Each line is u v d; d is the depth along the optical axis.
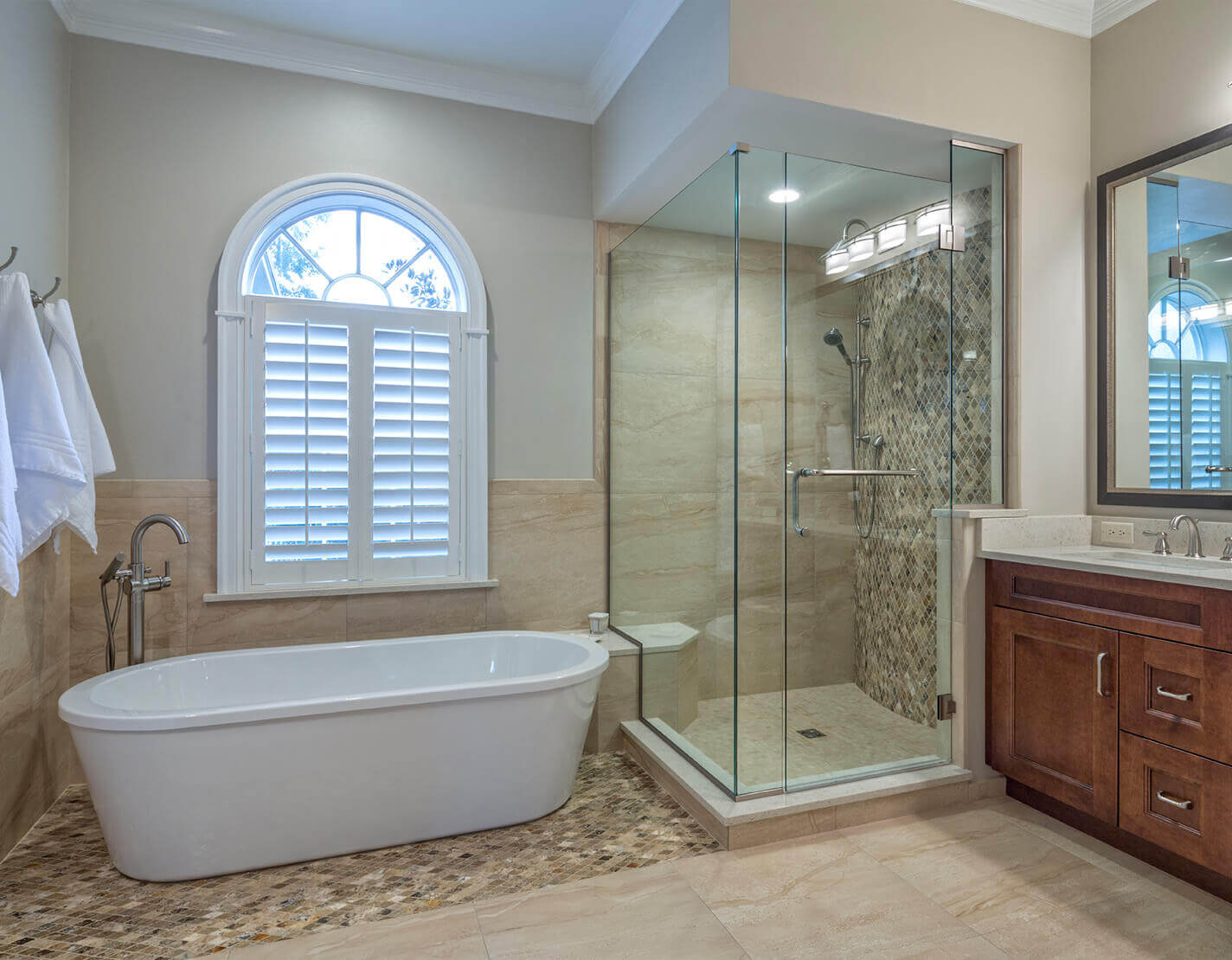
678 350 2.62
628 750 2.97
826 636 2.40
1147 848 2.09
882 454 2.46
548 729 2.34
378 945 1.72
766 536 2.31
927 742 2.55
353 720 2.10
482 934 1.77
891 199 2.43
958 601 2.54
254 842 2.04
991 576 2.52
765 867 2.07
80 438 2.30
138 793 1.92
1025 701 2.39
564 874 2.04
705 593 2.46
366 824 2.15
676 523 2.66
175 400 2.71
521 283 3.16
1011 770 2.44
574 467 3.24
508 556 3.12
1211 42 2.30
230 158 2.78
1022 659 2.40
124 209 2.65
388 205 2.99
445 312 3.02
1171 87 2.41
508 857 2.14
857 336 2.41
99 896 1.92
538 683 2.29
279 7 2.63
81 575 2.59
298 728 2.04
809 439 2.36
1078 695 2.20
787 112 2.27
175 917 1.83
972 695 2.54
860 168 2.39
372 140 2.96
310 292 2.97
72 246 2.60
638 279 2.99
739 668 2.30
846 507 2.41
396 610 2.94
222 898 1.92
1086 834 2.26
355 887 1.97
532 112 3.19
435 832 2.24
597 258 3.28
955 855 2.13
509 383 3.14
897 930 1.77
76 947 1.71
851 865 2.08
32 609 2.29
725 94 2.15
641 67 2.74
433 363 3.00
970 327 2.56
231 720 1.96
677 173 2.74
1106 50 2.62
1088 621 2.16
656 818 2.39
